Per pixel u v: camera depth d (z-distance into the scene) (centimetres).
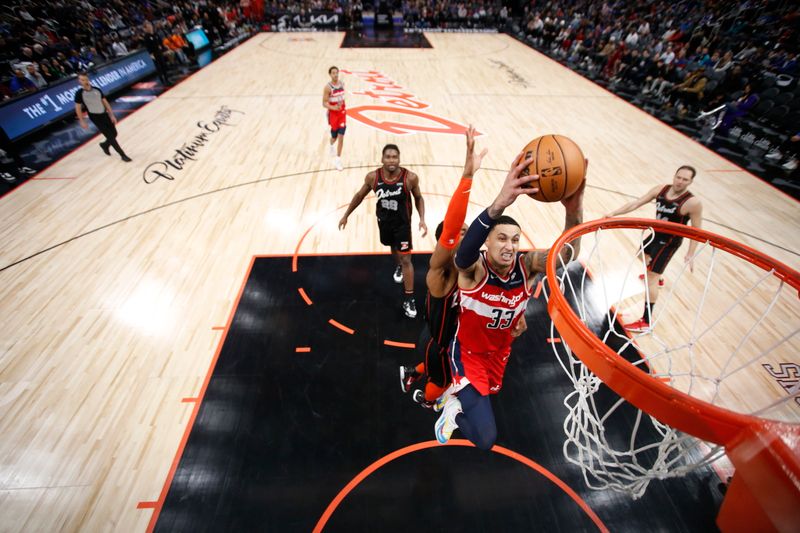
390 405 341
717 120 887
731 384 362
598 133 883
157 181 664
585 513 276
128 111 941
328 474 294
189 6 1683
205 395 347
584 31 1518
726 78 933
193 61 1361
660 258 400
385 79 1209
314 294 450
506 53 1573
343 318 421
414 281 471
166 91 1075
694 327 407
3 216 571
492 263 197
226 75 1216
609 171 729
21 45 1023
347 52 1516
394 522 269
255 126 876
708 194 668
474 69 1341
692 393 352
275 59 1399
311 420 329
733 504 137
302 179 680
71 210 586
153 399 343
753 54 1006
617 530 268
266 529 265
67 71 1050
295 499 280
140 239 532
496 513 275
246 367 371
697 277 489
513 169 166
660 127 923
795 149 754
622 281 475
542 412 339
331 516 271
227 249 516
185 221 569
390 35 1838
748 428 120
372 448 311
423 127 889
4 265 483
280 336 401
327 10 1938
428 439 317
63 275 470
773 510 106
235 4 1862
